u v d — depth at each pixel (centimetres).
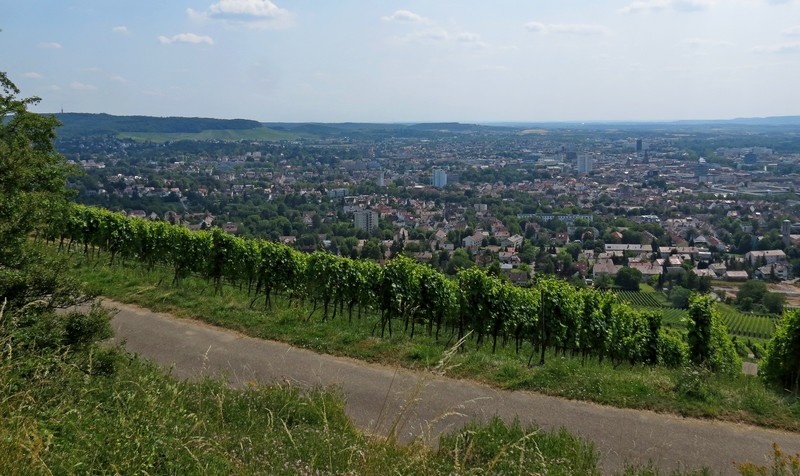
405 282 1348
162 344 1109
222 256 1598
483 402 860
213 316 1277
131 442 497
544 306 1327
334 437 634
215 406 714
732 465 686
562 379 937
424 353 1047
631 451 714
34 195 977
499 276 1480
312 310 1482
